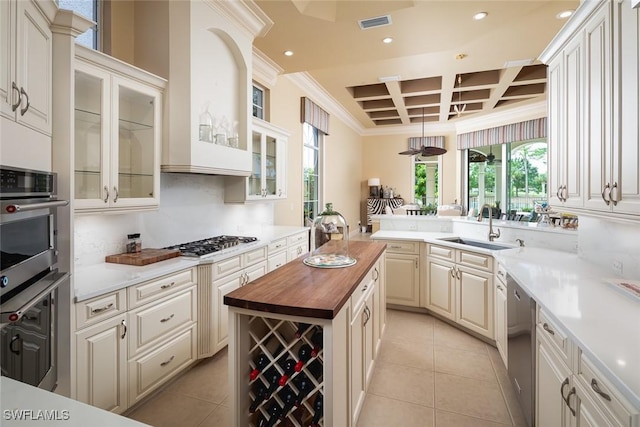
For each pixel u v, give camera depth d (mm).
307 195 6457
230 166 2951
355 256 2369
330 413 1352
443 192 9484
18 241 1195
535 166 7277
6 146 1129
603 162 1628
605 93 1604
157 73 2518
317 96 6320
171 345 2229
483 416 2016
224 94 2924
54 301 1490
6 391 800
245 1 2836
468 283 3047
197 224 3221
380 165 10195
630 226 1878
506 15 3053
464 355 2775
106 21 2402
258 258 3207
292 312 1353
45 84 1444
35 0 1316
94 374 1713
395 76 5477
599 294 1648
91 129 2027
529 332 1768
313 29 3295
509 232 3229
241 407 1500
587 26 1784
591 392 1125
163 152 2494
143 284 2006
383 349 2881
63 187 1545
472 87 5832
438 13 3012
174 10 2484
